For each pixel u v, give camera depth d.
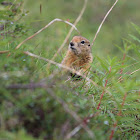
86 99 8.04
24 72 7.26
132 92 9.67
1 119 5.78
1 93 6.20
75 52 13.32
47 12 16.69
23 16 11.46
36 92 6.41
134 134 8.80
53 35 15.11
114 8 22.58
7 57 8.21
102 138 6.48
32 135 6.11
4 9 9.96
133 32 19.45
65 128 6.19
